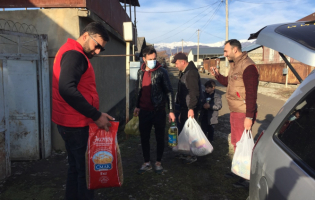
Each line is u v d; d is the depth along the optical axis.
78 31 4.12
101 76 5.58
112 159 2.04
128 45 4.87
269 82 18.25
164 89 3.27
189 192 2.95
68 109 1.99
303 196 1.03
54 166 3.70
